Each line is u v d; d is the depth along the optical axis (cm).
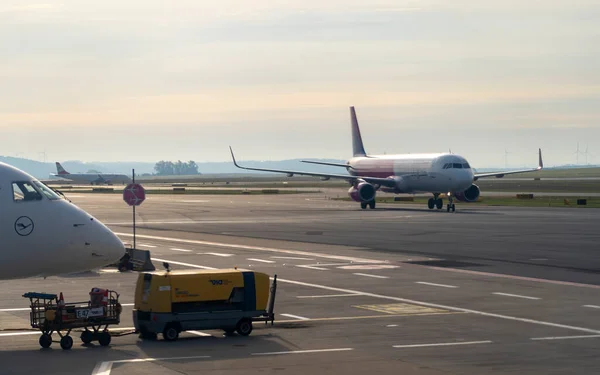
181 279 3250
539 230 8894
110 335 3197
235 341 3203
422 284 4844
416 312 3866
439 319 3675
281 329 3456
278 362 2822
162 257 6444
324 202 17462
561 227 9319
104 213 13362
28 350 3070
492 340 3197
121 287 4866
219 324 3284
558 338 3234
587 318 3688
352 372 2670
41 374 2652
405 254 6569
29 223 3244
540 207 14162
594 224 9788
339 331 3400
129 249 5847
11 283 5038
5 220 3212
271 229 9444
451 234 8438
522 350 3009
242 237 8375
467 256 6372
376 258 6284
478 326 3500
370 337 3266
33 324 3133
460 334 3322
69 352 3025
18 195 3272
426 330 3412
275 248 7162
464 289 4628
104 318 3177
